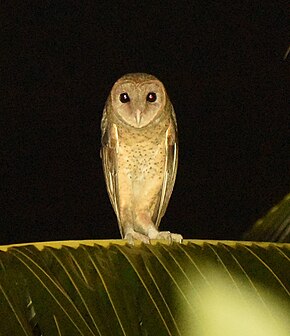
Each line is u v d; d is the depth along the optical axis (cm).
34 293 314
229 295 350
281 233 422
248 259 368
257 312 347
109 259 354
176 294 344
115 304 332
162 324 328
